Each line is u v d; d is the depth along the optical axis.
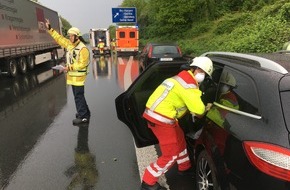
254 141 2.69
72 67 7.04
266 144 2.60
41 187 4.44
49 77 15.33
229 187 2.98
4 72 14.60
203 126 3.80
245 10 29.41
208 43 22.81
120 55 33.31
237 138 2.89
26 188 4.43
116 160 5.30
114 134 6.60
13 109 8.93
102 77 15.27
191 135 4.43
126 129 6.92
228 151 3.02
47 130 6.95
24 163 5.25
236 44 15.60
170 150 3.94
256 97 2.93
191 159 4.62
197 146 4.04
